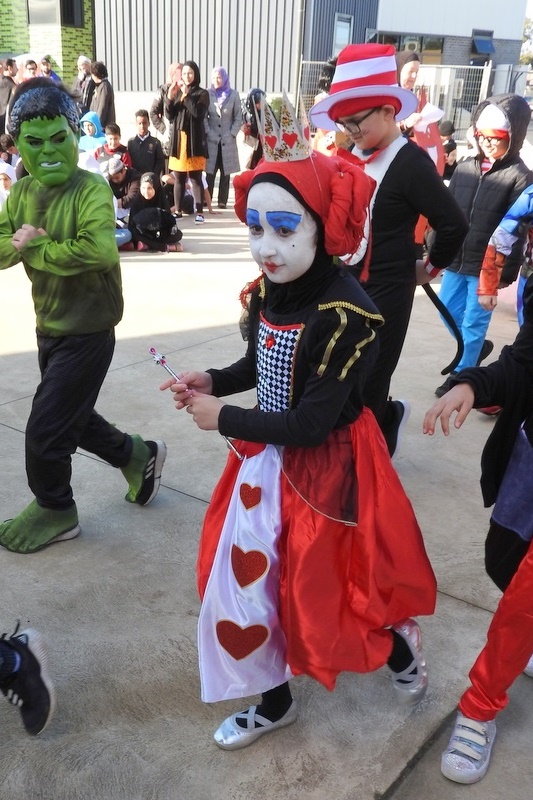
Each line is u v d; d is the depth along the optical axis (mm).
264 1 15508
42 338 2984
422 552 2156
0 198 8664
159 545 3252
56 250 2680
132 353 5500
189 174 10656
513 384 2115
